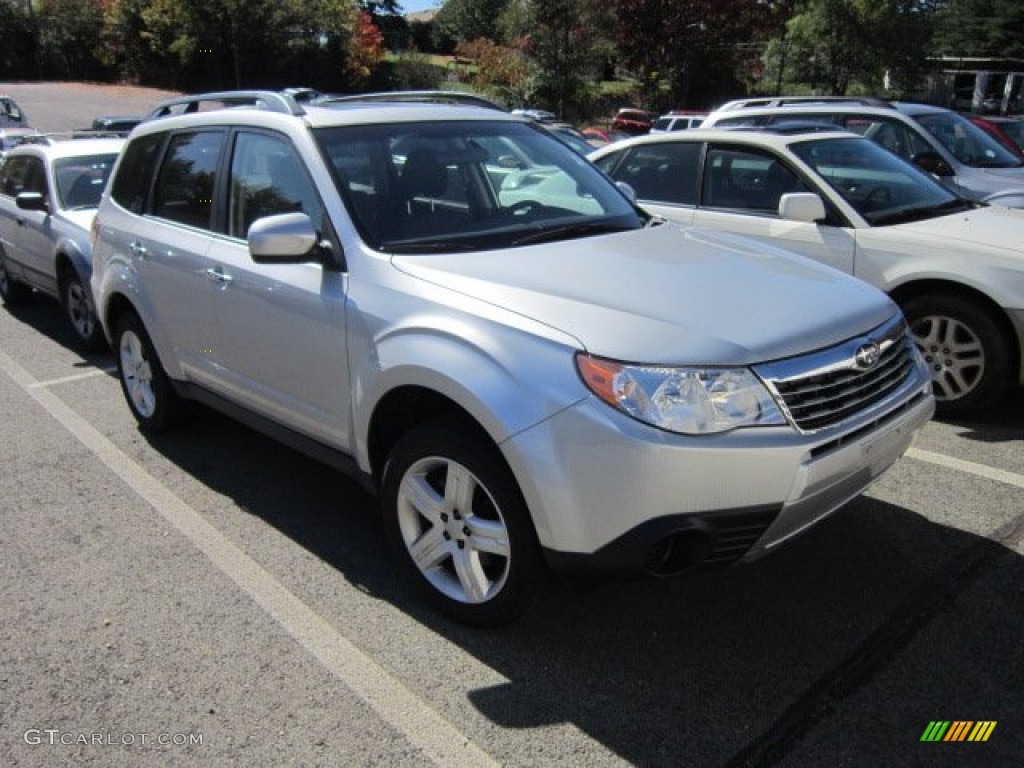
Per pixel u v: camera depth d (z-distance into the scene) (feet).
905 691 9.56
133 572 12.34
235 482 15.37
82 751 8.91
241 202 13.74
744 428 8.95
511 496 9.72
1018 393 19.45
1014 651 10.20
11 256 28.40
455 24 216.54
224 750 8.90
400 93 15.55
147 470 15.90
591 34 127.13
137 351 17.25
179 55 161.58
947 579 11.71
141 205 16.42
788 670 9.98
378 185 12.39
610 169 23.11
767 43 122.83
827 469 9.32
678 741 8.91
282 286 12.35
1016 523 13.20
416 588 11.30
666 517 8.83
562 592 11.63
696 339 9.27
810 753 8.69
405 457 10.81
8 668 10.23
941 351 17.51
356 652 10.47
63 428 18.11
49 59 184.75
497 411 9.41
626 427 8.80
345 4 161.89
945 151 27.02
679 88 127.54
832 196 18.83
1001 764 8.54
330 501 14.65
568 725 9.18
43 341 25.73
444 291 10.53
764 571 12.03
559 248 11.82
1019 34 112.47
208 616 11.25
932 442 16.44
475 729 9.14
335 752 8.86
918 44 102.47
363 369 11.08
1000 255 16.48
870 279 17.98
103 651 10.53
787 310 10.17
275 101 13.67
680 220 20.99
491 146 13.96
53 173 26.09
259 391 13.41
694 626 10.85
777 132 20.67
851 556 12.35
